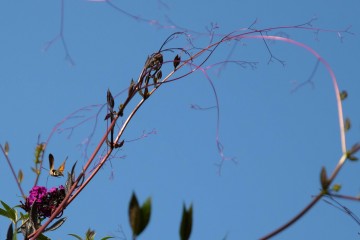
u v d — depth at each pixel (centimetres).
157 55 524
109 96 516
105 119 513
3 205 527
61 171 524
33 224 504
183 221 207
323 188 227
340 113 245
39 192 514
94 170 502
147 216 200
